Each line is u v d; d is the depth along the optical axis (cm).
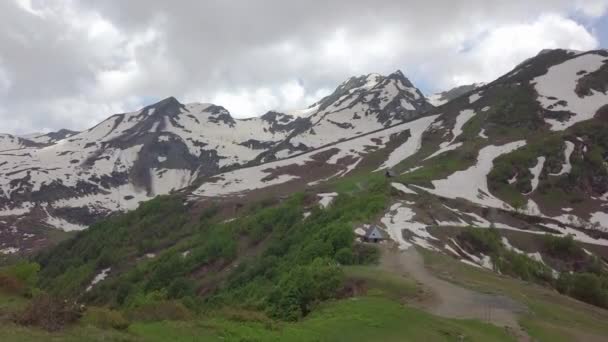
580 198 11700
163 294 6300
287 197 12900
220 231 10694
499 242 7794
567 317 3709
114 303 9100
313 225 8706
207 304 6175
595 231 10069
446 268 5019
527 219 10175
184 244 10756
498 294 4031
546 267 7188
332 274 4044
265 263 7306
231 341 2394
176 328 2550
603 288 6206
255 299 4747
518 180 12225
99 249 12594
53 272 12219
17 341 1950
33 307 2359
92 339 2136
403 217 8006
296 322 3161
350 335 2609
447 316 3359
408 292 3897
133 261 11481
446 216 8819
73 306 2469
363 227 6838
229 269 8850
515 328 3222
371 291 3884
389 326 2808
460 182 12075
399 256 5416
